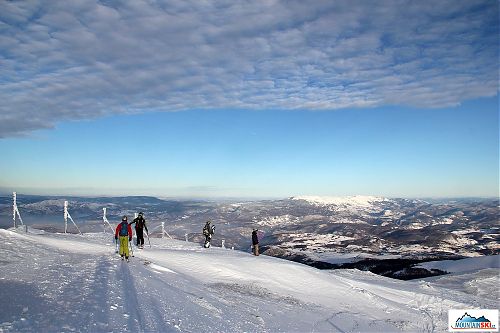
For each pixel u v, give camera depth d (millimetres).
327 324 13227
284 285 18500
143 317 8562
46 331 6695
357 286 20781
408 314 17078
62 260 14336
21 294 8891
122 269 13891
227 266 19344
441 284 29047
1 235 17859
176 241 31469
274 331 10992
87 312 8094
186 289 13578
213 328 9430
